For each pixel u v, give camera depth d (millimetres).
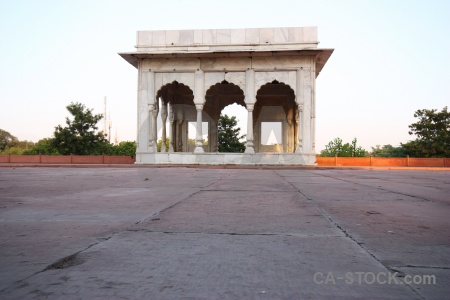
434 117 43719
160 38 26516
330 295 1835
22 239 3041
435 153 43156
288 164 24734
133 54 25703
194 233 3312
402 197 6457
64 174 14836
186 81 26297
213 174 15188
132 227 3594
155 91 26438
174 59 26266
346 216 4305
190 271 2195
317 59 26516
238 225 3717
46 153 45031
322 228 3564
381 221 3971
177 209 4867
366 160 30609
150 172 16906
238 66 25984
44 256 2508
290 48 25547
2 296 1794
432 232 3379
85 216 4273
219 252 2639
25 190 7641
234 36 26078
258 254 2584
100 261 2391
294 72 25656
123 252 2627
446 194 7066
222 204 5410
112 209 4859
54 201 5746
